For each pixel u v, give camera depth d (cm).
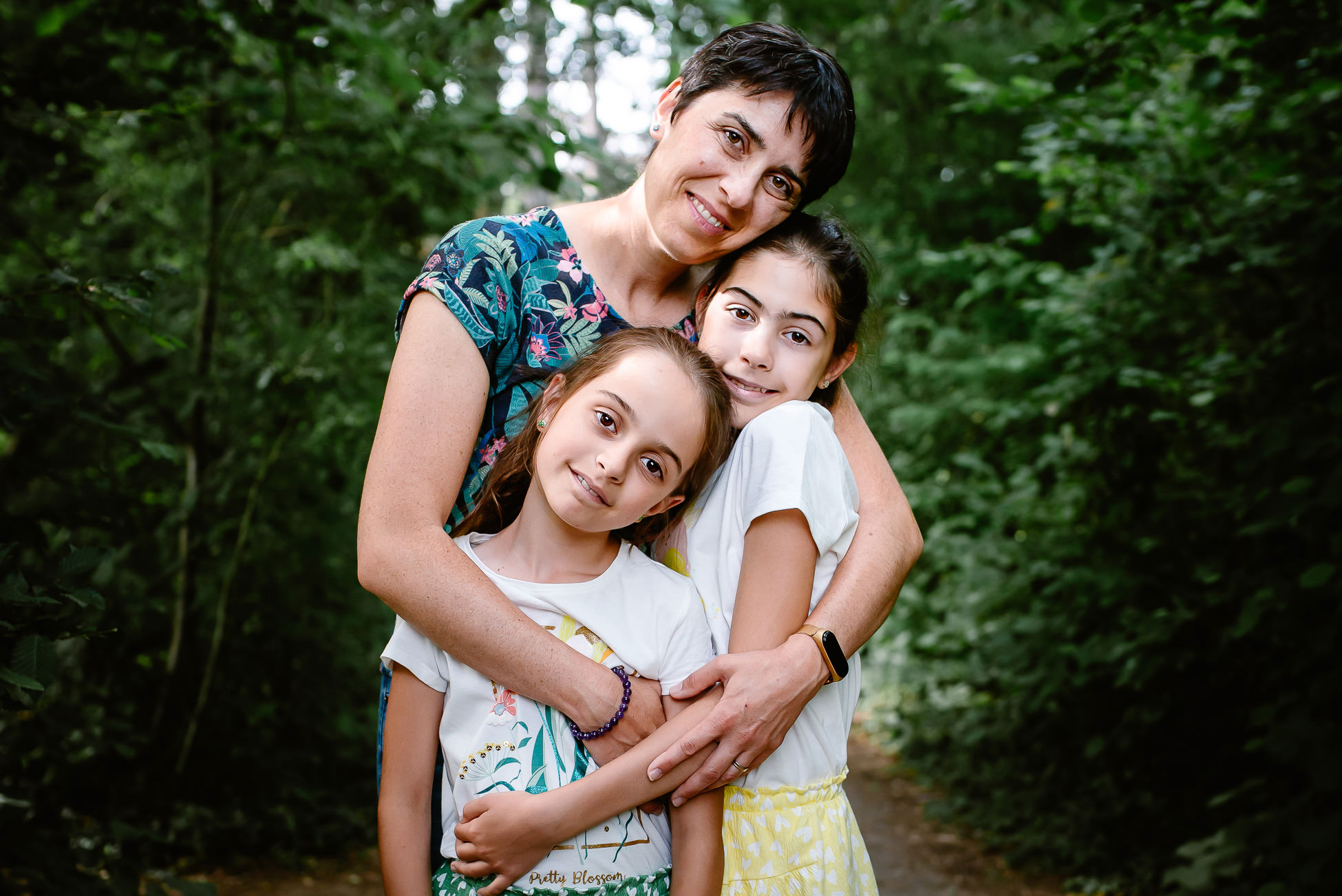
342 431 423
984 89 400
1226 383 361
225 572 452
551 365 147
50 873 227
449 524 152
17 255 352
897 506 163
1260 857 320
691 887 131
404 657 133
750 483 144
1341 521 304
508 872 125
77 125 263
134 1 280
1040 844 439
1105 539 448
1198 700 417
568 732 131
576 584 138
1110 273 423
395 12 438
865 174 882
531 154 390
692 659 140
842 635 141
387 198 443
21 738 322
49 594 168
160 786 412
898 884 420
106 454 317
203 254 446
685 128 148
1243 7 287
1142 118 372
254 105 362
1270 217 334
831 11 700
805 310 154
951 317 789
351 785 466
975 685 553
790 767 144
